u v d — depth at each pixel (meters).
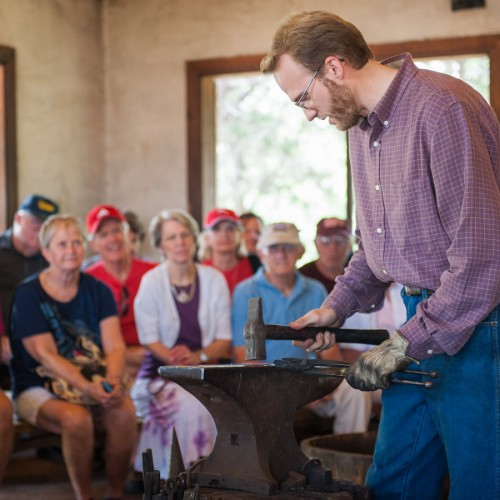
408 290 3.02
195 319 5.72
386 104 2.90
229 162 14.16
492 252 2.73
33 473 6.33
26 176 8.12
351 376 2.88
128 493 5.60
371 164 3.01
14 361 5.46
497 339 2.86
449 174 2.78
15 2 8.01
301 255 5.79
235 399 2.93
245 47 8.44
